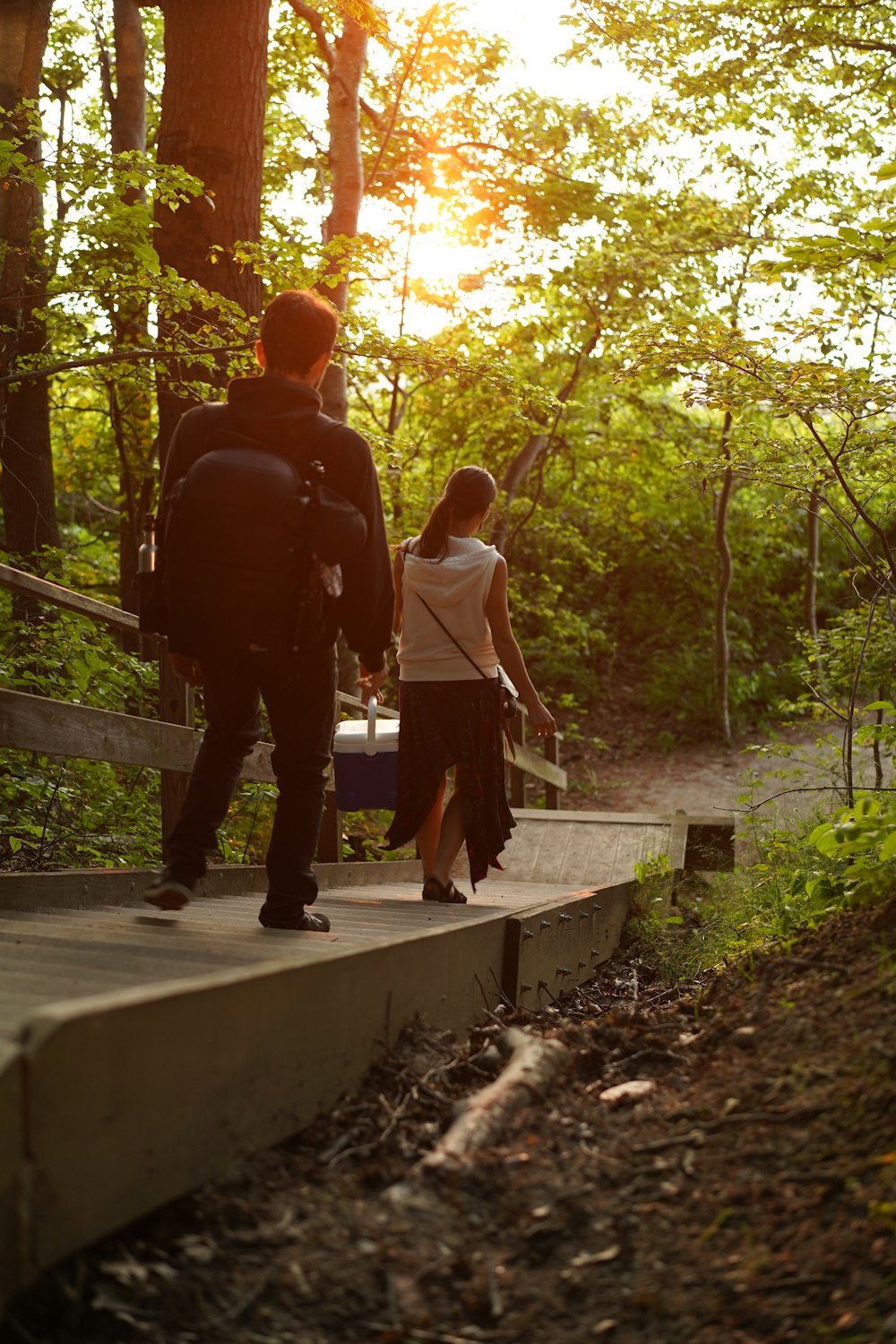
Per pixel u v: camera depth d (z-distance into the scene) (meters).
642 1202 2.03
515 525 17.25
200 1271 1.83
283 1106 2.27
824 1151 2.04
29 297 8.29
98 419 13.46
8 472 9.45
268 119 13.88
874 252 4.43
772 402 5.39
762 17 10.76
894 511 5.83
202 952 2.85
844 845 3.22
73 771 6.09
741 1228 1.90
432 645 4.62
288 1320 1.75
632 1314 1.74
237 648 2.95
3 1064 1.59
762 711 16.73
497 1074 2.81
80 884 4.12
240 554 2.82
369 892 5.67
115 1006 1.80
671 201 14.20
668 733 16.08
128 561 11.52
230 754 3.22
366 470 3.04
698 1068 2.67
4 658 5.86
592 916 5.54
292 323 3.04
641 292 14.15
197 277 7.90
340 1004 2.52
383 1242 1.93
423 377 14.17
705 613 17.88
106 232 6.95
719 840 9.10
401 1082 2.64
